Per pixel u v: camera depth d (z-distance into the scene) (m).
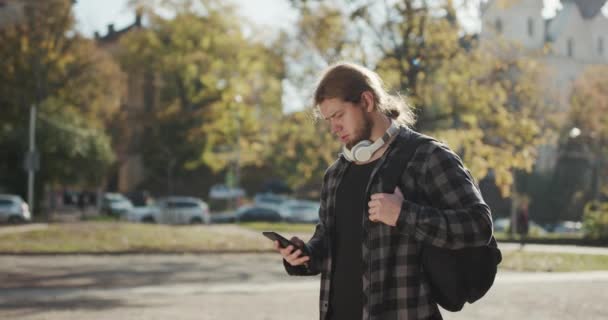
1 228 26.67
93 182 45.44
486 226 2.60
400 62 21.61
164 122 46.53
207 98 44.53
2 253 19.61
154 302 10.29
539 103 30.02
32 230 24.08
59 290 11.71
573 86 47.12
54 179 43.72
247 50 42.56
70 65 44.69
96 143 44.75
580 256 18.12
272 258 19.81
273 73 29.97
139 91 56.56
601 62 65.62
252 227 33.09
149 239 23.09
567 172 51.50
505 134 22.06
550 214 51.28
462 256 2.67
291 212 45.97
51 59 44.03
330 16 23.09
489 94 22.14
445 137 22.02
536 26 61.03
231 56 44.09
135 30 46.84
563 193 51.34
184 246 22.02
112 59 47.59
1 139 42.25
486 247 2.69
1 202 35.28
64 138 42.69
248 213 44.25
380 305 2.69
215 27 44.59
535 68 23.05
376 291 2.70
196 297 10.92
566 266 15.74
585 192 51.53
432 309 2.68
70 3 44.16
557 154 51.34
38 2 43.53
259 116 41.09
